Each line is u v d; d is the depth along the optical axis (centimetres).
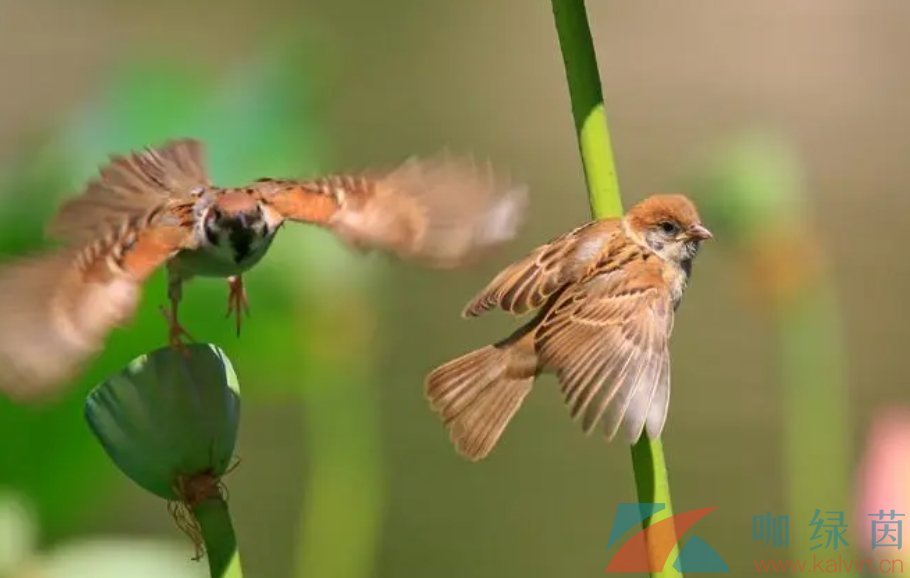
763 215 471
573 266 445
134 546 457
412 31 1354
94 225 428
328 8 1363
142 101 479
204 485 434
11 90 1061
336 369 488
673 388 761
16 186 473
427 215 430
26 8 1216
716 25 1276
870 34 1230
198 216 430
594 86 434
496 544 658
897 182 947
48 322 421
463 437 441
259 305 483
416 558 645
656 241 448
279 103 483
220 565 434
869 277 819
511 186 430
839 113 1096
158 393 434
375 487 493
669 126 1089
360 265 486
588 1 1327
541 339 442
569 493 698
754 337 802
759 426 725
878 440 441
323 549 493
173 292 434
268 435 707
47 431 472
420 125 1121
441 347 800
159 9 1283
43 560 457
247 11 1317
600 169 434
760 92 1143
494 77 1258
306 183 432
